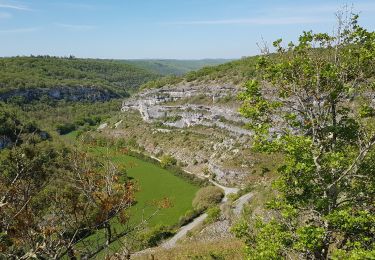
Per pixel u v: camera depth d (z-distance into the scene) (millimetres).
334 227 11992
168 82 161125
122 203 11336
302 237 10875
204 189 76438
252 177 81000
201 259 30812
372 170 12375
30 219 9570
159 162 106562
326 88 12531
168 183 87062
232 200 65375
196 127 127188
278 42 13195
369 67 12508
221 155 100438
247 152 93500
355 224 11398
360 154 11719
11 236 9461
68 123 133500
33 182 10234
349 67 12727
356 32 12375
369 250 10398
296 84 12844
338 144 13016
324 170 12383
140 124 147625
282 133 13211
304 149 11617
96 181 11719
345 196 13297
